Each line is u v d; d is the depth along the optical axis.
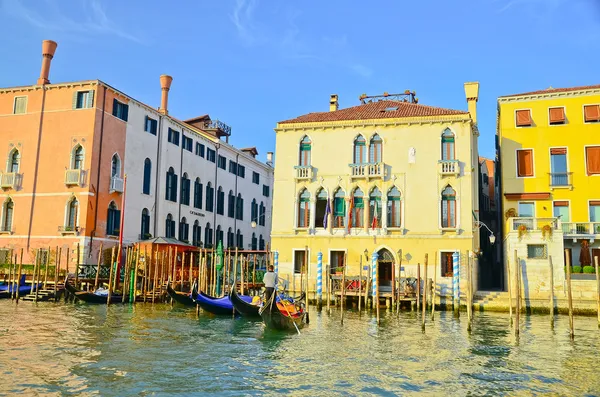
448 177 26.95
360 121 28.19
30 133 30.38
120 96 31.36
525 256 25.11
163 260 27.06
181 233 37.12
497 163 36.72
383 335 17.03
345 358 13.34
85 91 29.80
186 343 15.01
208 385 10.55
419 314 23.17
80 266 27.28
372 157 28.14
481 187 35.62
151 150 34.00
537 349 14.88
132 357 12.82
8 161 30.58
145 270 26.02
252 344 15.11
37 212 29.56
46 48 30.84
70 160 29.39
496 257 35.84
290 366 12.34
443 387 10.73
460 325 19.67
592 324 20.31
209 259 34.22
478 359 13.48
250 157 47.94
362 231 27.59
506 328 19.03
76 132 29.52
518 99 29.97
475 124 29.25
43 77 30.67
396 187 27.55
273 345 15.02
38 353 12.84
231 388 10.39
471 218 26.42
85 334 15.88
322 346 14.95
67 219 29.05
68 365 11.70
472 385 10.93
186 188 37.81
